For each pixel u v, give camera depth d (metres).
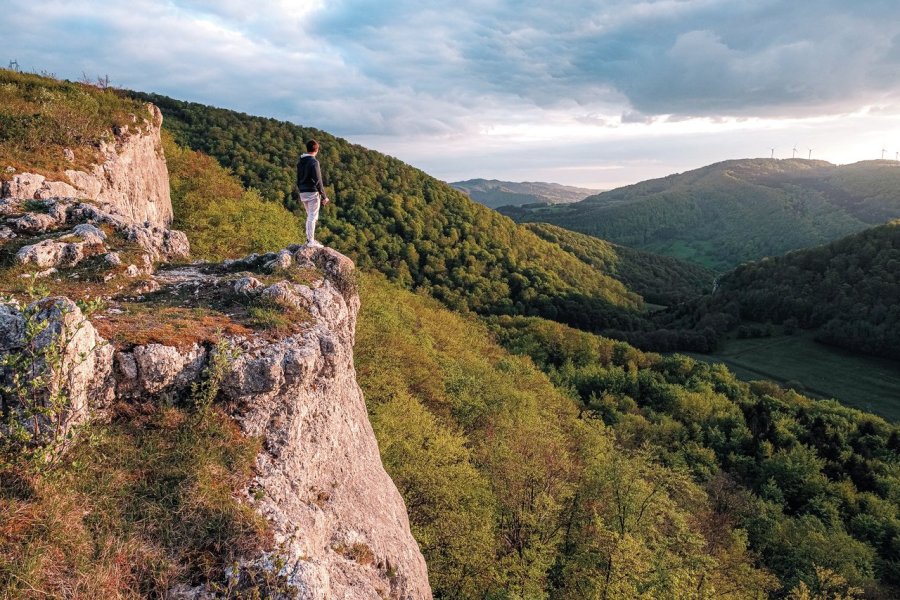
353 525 8.15
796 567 35.22
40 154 14.58
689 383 70.44
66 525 4.90
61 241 9.58
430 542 18.53
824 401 68.38
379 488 10.25
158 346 6.68
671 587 21.39
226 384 7.03
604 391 64.25
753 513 40.22
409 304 58.59
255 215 32.00
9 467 5.09
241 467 6.46
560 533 24.75
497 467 26.67
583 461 33.78
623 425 52.47
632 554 21.09
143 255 10.50
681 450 51.03
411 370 32.47
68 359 5.57
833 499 45.75
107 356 6.18
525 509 24.64
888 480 48.81
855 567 35.06
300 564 5.40
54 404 5.32
